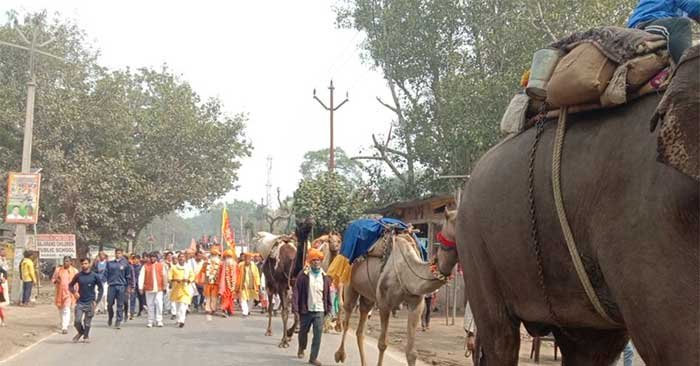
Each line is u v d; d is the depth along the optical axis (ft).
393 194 95.30
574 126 8.37
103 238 127.13
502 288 9.66
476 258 9.85
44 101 115.96
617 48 7.97
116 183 119.65
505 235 9.10
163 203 129.49
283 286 47.16
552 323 9.20
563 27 62.64
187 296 60.75
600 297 7.94
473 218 9.76
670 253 6.62
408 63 96.07
